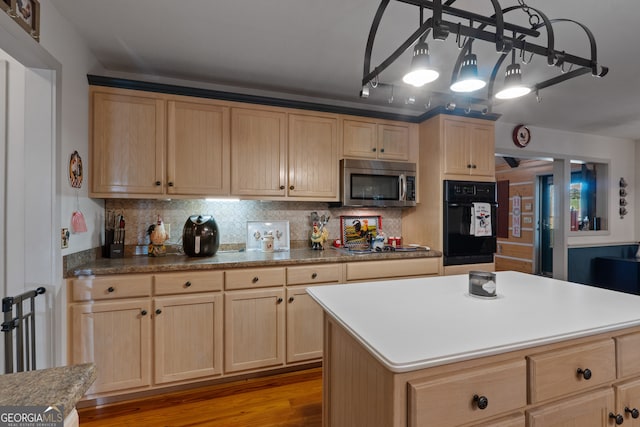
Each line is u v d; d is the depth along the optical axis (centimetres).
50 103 179
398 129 314
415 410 84
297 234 312
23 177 180
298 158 279
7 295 178
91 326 196
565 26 198
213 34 211
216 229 257
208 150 251
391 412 86
